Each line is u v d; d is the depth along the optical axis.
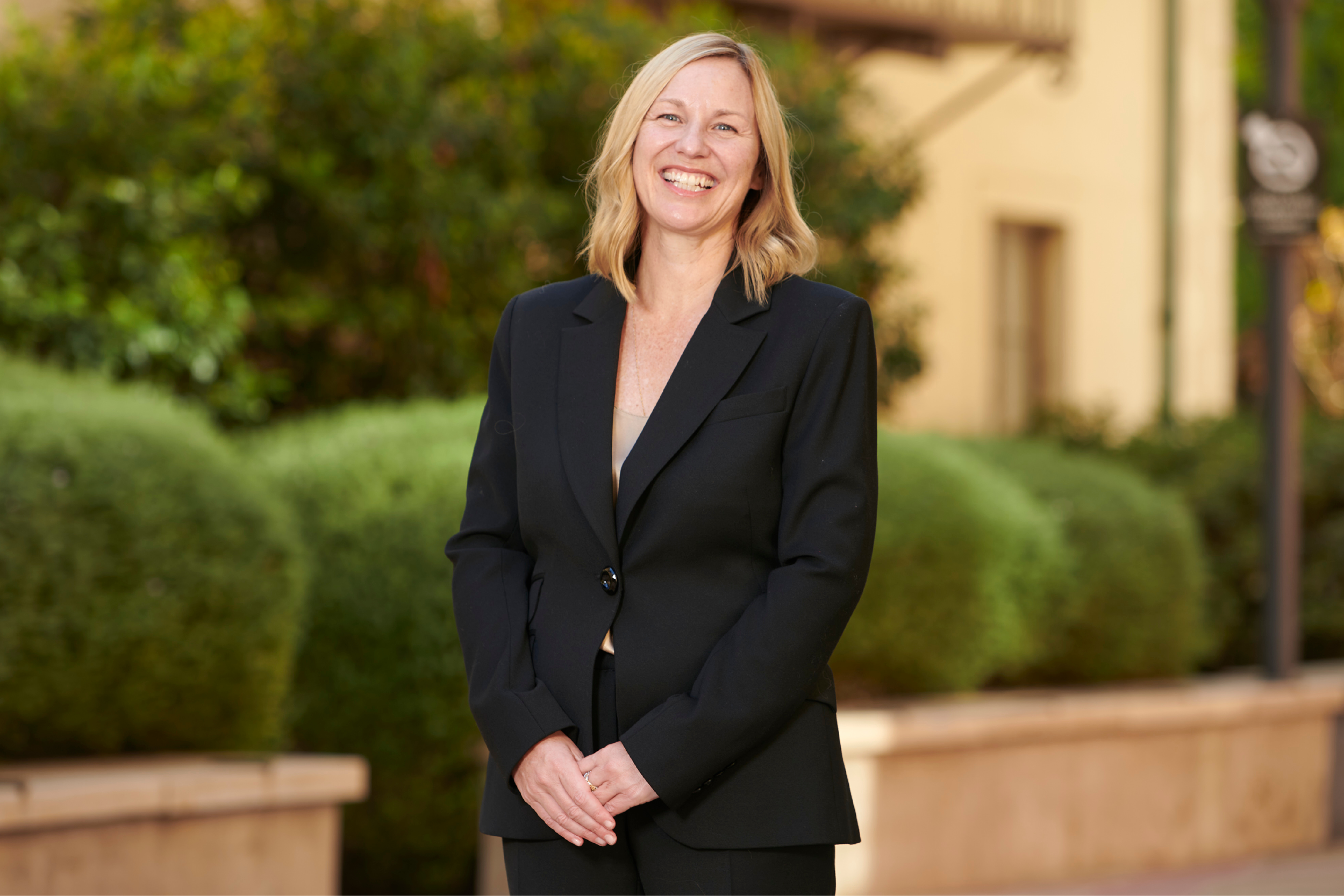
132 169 10.53
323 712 8.79
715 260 4.07
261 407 11.50
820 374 3.82
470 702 3.84
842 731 8.91
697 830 3.69
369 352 12.45
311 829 7.27
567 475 3.86
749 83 4.03
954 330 19.69
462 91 12.35
